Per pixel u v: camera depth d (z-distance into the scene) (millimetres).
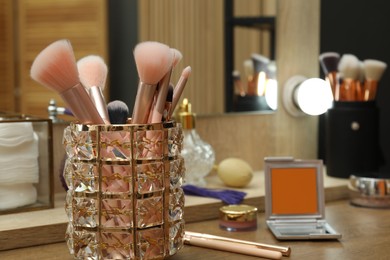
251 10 1515
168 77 810
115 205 796
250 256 918
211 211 1158
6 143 1060
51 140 1109
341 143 1425
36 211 1096
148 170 799
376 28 1562
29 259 914
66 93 785
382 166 1577
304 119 1629
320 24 1676
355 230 1069
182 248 938
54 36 1237
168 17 1381
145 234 804
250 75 1524
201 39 1437
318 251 941
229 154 1512
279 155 1598
